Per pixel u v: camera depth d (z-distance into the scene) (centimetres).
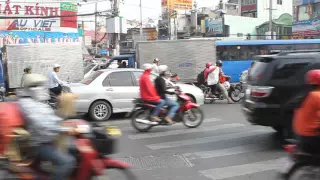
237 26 4650
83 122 438
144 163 639
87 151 417
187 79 1884
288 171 434
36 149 406
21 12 2528
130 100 1138
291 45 2342
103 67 2097
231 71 2286
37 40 2578
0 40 2458
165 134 884
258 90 730
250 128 944
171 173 581
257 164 626
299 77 707
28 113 392
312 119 420
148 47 1895
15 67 1786
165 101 902
